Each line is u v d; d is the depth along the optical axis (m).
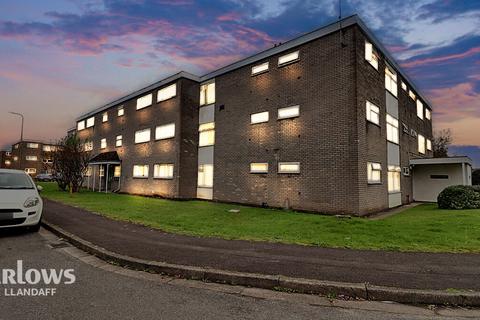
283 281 4.76
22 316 3.59
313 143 14.45
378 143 15.33
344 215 12.79
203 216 12.30
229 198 18.48
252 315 3.77
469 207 14.26
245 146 17.86
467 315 3.89
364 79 14.13
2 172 9.23
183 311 3.84
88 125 35.09
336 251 6.66
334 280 4.79
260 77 17.52
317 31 14.75
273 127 16.38
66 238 7.95
